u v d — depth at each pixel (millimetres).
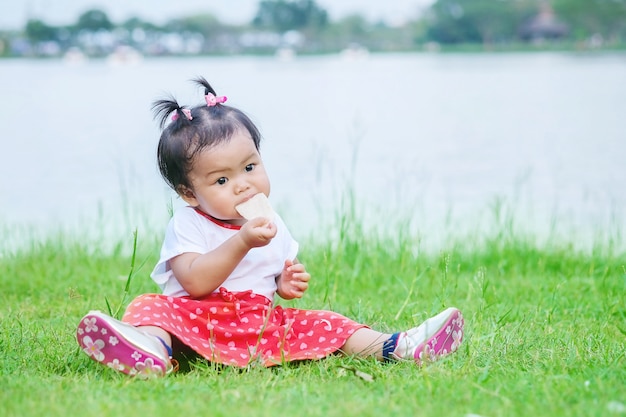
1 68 52875
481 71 38969
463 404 2795
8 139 15328
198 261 3402
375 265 5504
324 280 5086
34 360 3416
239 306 3422
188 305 3402
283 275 3594
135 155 13148
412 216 7070
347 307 4445
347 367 3201
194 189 3514
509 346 3574
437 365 3254
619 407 2705
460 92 25562
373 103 22109
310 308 4371
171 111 3621
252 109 20469
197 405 2779
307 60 68500
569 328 4004
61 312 4402
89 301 4645
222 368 3303
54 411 2693
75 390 2934
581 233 7332
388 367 3297
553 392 2891
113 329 3107
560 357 3408
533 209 8531
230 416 2654
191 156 3471
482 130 16156
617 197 9258
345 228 5840
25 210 8930
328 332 3449
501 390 2932
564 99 22453
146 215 7309
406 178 10547
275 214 3762
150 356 3115
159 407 2738
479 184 10180
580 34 82812
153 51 92125
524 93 24750
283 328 3438
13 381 3035
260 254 3561
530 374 3143
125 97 25281
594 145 13891
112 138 15344
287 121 17859
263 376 3180
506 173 11055
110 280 5234
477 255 6035
